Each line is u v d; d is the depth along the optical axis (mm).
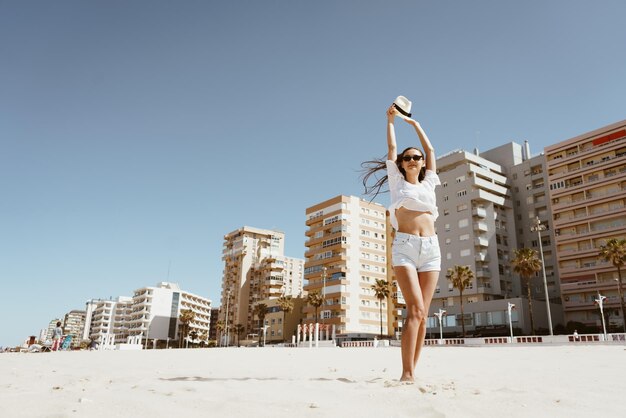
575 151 78500
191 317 128500
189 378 6480
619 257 61156
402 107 6043
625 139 72500
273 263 125312
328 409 3578
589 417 3373
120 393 4445
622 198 70875
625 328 59719
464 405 3717
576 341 40906
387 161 5773
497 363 10828
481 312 74750
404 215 5535
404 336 5281
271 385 5125
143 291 149000
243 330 124188
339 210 93062
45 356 17219
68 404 3691
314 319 92625
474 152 97500
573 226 75375
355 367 9602
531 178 88125
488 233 82688
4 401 3834
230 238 138750
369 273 92625
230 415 3379
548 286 81500
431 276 5457
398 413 3443
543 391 4605
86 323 196750
